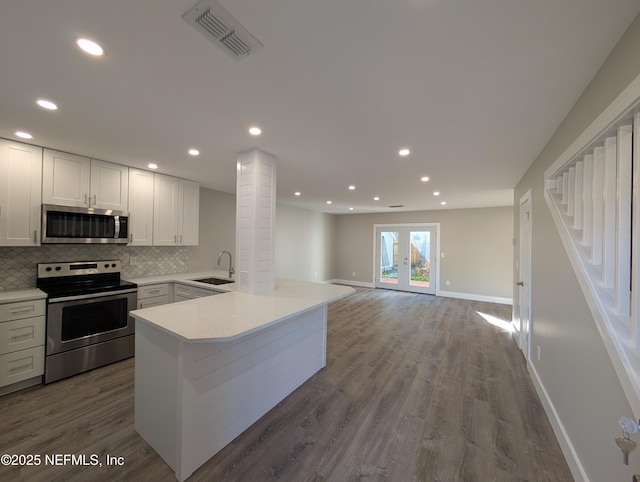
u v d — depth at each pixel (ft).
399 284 25.85
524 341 11.09
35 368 8.23
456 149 8.64
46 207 8.79
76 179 9.60
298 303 7.70
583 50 4.22
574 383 5.75
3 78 5.06
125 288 10.24
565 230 6.18
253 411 6.88
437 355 11.23
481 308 19.19
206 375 5.69
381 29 3.84
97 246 11.18
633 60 3.63
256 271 8.97
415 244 25.05
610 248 4.70
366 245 27.73
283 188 15.20
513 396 8.30
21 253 9.34
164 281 11.78
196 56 4.46
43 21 3.71
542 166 8.48
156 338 5.85
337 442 6.27
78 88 5.42
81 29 3.86
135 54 4.41
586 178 5.50
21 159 8.43
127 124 7.09
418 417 7.22
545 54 4.32
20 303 8.00
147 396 6.08
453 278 23.07
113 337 9.85
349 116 6.55
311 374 9.32
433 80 5.08
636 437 3.63
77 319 9.02
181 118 6.72
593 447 4.86
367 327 14.85
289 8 3.51
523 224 11.44
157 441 5.80
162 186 12.34
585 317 5.28
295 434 6.51
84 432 6.40
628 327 4.09
